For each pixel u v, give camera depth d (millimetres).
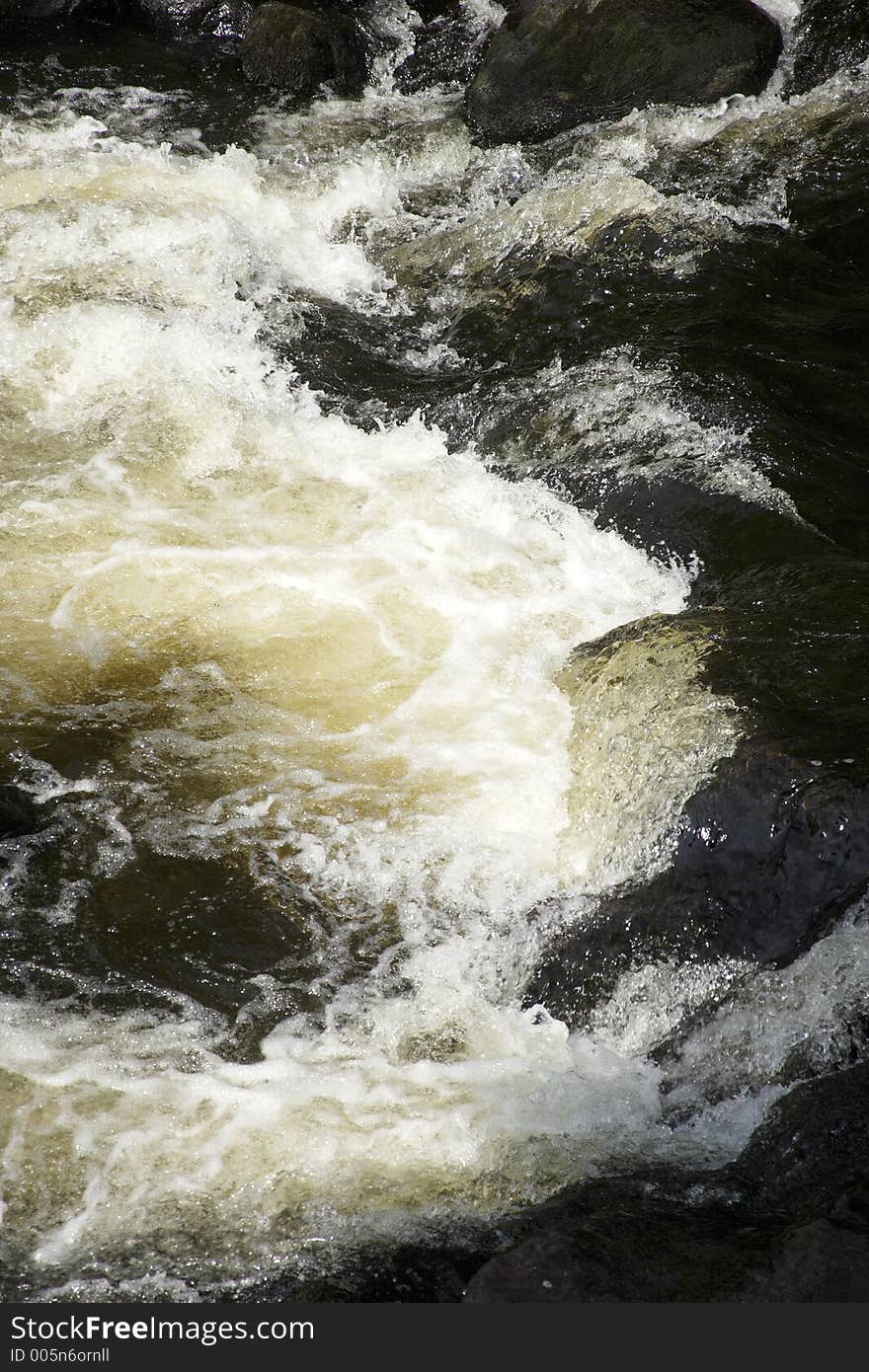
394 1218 8258
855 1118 8039
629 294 17328
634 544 13789
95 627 12891
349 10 26125
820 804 9055
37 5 25188
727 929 9320
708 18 22297
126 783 11414
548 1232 7250
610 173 20391
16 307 17109
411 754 11758
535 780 11500
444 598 13367
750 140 21172
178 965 10047
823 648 10867
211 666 12547
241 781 11500
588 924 9969
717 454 14250
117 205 19062
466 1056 9469
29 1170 8562
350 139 22469
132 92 23594
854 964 8844
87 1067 9250
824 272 18016
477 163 21781
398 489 14844
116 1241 8148
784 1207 7684
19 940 10117
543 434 15148
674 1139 8711
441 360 17062
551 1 22609
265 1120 8930
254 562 13773
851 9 23062
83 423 15562
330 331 17516
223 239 18859
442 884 10711
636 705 10984
